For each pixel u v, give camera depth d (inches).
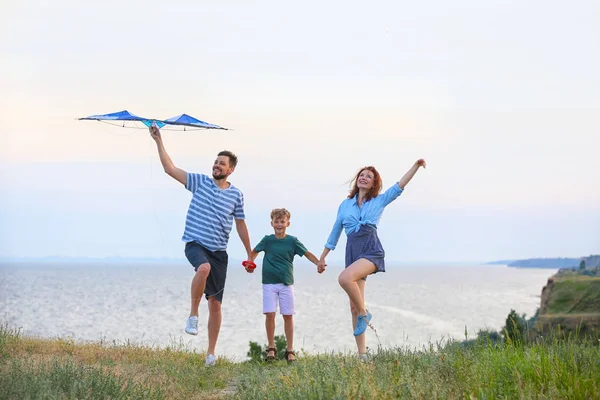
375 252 316.5
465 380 231.3
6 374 254.7
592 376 225.3
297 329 2429.9
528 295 6658.5
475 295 6461.6
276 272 411.5
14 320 2218.3
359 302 311.7
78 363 322.0
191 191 356.8
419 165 316.5
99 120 331.9
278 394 236.7
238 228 367.2
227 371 350.0
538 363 245.3
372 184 323.6
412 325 2955.2
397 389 220.1
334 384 221.1
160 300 4005.9
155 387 273.1
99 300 3890.3
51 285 6190.9
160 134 347.9
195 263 343.0
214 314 364.8
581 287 2242.9
